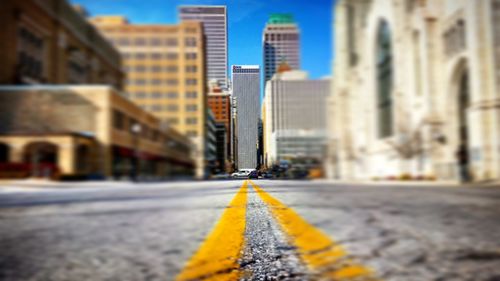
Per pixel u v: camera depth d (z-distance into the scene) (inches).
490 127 968.9
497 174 952.9
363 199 205.5
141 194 224.5
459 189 439.2
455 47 1181.1
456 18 1156.5
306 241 84.7
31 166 781.9
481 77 989.2
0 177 764.0
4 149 262.7
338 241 85.7
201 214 129.3
